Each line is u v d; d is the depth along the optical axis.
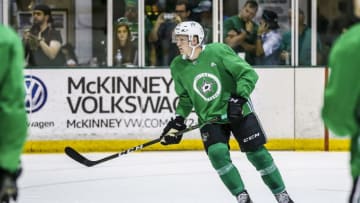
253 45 22.30
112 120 21.77
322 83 21.92
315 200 15.14
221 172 12.73
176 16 22.16
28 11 22.00
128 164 19.80
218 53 12.76
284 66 21.95
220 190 16.22
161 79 21.80
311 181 17.30
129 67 21.77
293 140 22.02
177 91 13.27
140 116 21.80
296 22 22.25
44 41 22.03
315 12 22.25
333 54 7.04
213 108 12.84
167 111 21.80
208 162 19.95
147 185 16.89
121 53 22.23
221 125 12.93
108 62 22.22
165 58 22.19
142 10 22.14
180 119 13.38
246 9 22.27
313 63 22.25
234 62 12.65
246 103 12.86
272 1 22.25
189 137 21.89
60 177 17.98
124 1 22.16
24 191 16.28
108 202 15.04
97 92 21.72
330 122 7.12
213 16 22.25
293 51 22.19
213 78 12.80
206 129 12.87
